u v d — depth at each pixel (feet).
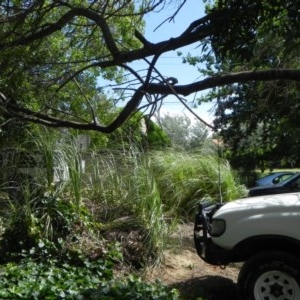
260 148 39.81
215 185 39.55
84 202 30.12
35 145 29.37
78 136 32.09
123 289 19.62
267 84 22.25
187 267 27.76
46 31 16.92
